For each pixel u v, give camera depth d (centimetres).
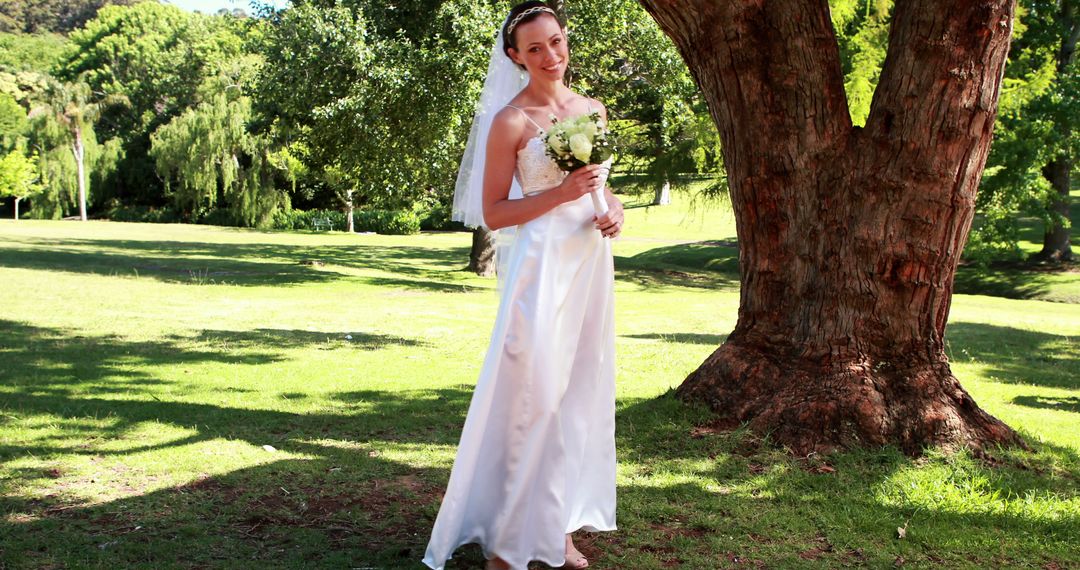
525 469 312
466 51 1902
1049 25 2630
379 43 1973
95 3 8638
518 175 332
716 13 481
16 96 6444
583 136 303
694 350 987
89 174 5778
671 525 375
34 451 461
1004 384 812
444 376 761
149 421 542
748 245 529
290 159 4816
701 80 515
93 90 6181
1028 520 383
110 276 1798
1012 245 2614
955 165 470
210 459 454
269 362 816
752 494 414
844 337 492
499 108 347
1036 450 494
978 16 450
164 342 936
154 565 313
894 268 482
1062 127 2505
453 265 2847
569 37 1975
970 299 2267
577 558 329
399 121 2058
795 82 481
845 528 372
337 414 584
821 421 474
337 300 1605
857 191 485
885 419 473
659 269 2988
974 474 439
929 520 384
